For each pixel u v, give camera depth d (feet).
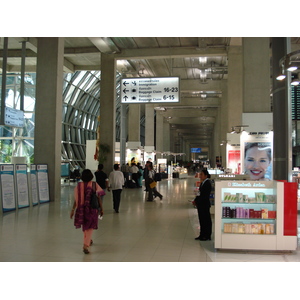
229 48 58.39
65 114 91.66
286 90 26.32
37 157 39.52
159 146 131.13
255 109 40.19
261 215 17.85
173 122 150.51
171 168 101.60
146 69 80.38
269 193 18.39
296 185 17.43
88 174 17.37
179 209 34.09
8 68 75.10
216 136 129.29
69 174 68.28
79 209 16.80
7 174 31.50
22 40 53.62
